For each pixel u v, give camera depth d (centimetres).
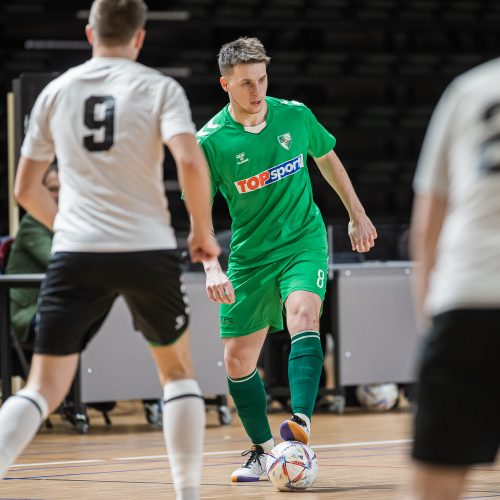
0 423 743
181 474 752
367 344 1872
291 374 1028
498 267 507
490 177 511
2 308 1697
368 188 3372
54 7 3238
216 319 1770
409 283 1897
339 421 1728
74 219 755
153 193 759
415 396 538
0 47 3231
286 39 3394
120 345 1712
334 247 1880
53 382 764
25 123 1836
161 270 748
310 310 1041
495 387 510
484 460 520
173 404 760
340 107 3369
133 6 786
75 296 754
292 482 997
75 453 1383
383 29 3400
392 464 1190
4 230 3131
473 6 3478
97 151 753
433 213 540
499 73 526
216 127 1095
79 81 773
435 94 3456
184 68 3281
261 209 1080
